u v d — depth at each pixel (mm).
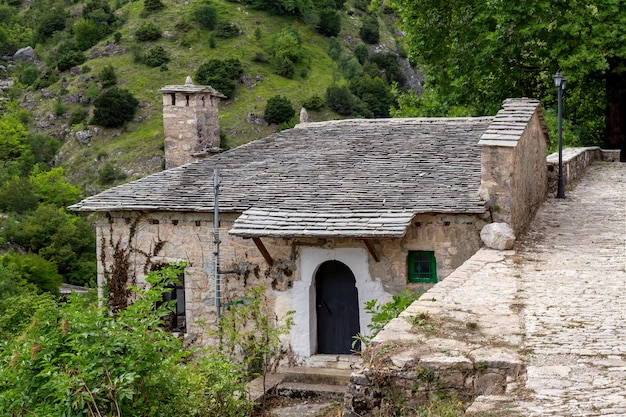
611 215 15281
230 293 15375
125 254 16109
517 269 11000
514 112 14602
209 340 15461
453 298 9281
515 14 25375
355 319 15102
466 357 7133
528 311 8688
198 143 20547
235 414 11078
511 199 13148
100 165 67312
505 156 13117
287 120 70875
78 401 7887
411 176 15250
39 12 102750
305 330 14906
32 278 42094
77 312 8672
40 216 50219
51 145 71750
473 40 27594
